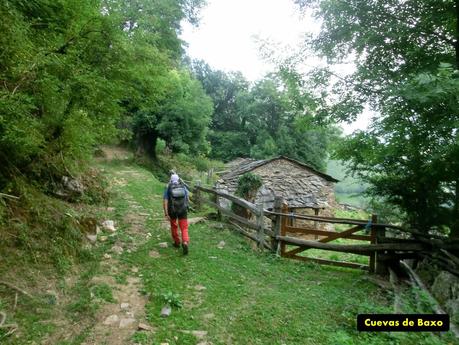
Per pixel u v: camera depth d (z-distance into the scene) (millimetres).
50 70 4094
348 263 6586
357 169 6898
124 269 5062
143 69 5363
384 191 6773
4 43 3346
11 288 3691
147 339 3336
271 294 4852
